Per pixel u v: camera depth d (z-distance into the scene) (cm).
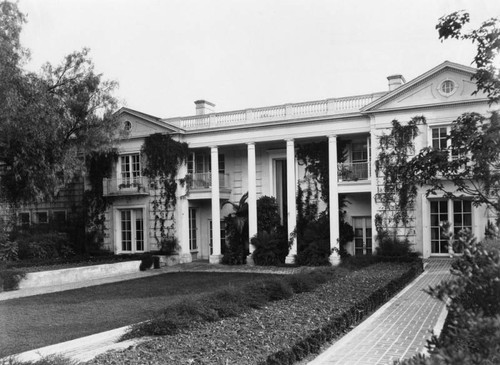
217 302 1027
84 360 714
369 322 921
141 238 2894
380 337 803
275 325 876
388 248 2178
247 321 927
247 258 2566
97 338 919
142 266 2491
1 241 2509
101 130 2366
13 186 2273
